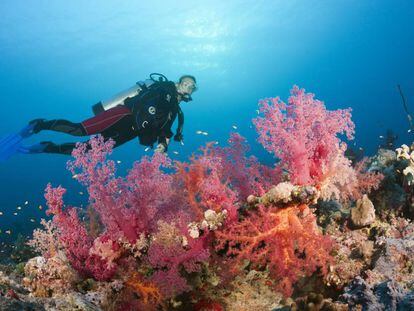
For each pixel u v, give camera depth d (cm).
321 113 327
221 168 353
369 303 227
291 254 276
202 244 308
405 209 367
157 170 361
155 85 670
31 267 364
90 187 336
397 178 389
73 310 265
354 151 677
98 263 334
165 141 669
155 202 361
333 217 365
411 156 378
